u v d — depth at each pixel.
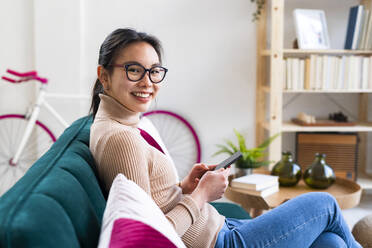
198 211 1.20
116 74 1.30
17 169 3.35
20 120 3.32
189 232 1.26
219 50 3.34
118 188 0.94
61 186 0.90
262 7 3.28
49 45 3.18
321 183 2.19
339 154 3.19
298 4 3.33
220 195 1.29
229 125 3.42
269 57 3.40
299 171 2.25
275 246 1.29
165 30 3.29
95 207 1.03
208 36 3.32
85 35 3.24
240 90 3.39
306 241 1.35
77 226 0.84
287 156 2.28
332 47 3.39
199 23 3.31
